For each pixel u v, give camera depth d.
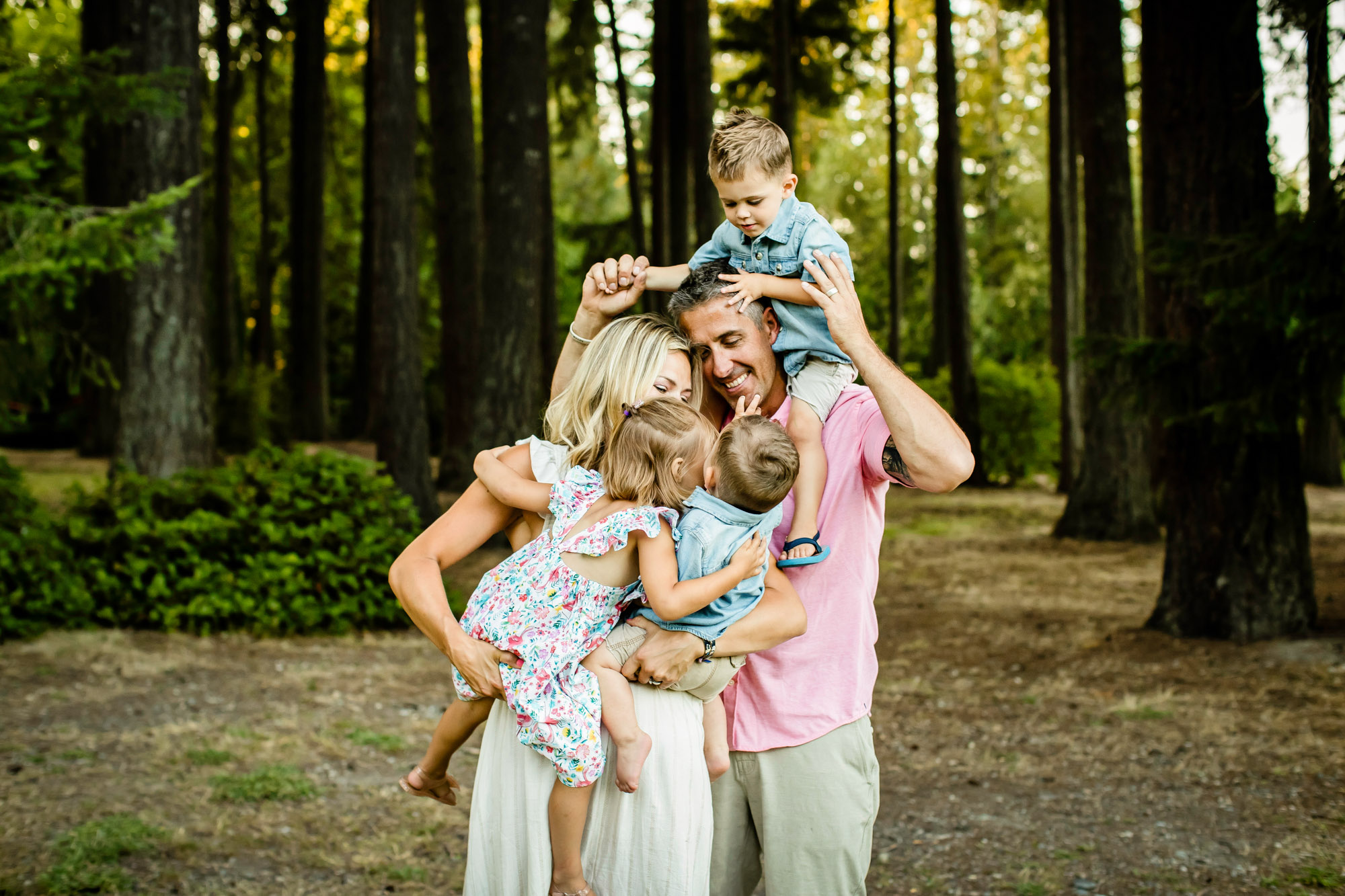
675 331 2.30
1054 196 17.25
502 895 2.13
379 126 12.03
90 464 19.67
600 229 22.61
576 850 2.09
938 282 23.52
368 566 7.80
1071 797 4.77
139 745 5.20
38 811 4.32
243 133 30.31
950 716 6.05
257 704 5.96
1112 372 7.49
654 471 2.13
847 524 2.29
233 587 7.57
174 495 8.02
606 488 2.17
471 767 5.13
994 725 5.86
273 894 3.74
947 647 7.80
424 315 29.19
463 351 15.89
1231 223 7.24
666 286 2.54
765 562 2.14
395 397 11.98
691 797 2.12
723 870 2.38
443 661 7.07
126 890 3.68
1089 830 4.37
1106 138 12.69
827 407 2.33
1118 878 3.90
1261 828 4.30
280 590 7.56
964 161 32.88
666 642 2.06
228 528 7.79
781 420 2.37
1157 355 7.08
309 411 25.31
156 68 8.67
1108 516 13.34
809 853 2.24
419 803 4.64
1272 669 6.67
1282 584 7.39
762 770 2.27
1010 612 8.98
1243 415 6.69
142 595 7.57
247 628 7.58
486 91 15.20
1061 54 16.91
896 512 16.66
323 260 25.28
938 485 2.14
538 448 2.27
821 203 35.41
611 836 2.11
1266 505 7.39
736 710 2.29
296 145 24.86
